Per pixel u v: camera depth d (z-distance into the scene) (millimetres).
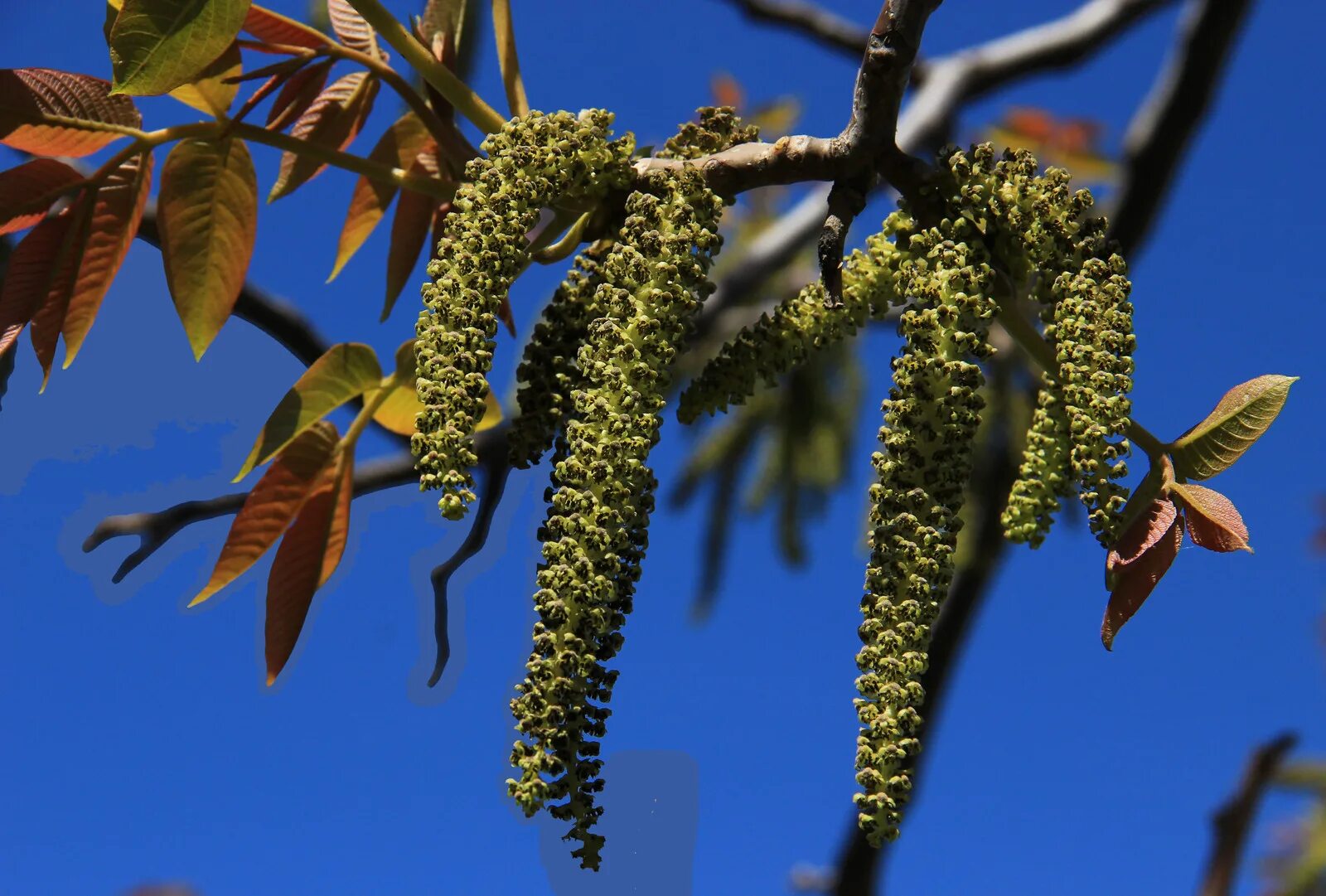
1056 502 950
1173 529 953
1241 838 1120
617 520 930
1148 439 964
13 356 1103
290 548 1038
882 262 998
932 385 940
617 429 933
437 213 1072
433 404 928
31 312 1008
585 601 925
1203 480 962
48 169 1004
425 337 933
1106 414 941
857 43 1315
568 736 925
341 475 1042
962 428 938
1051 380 955
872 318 1002
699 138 984
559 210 987
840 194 968
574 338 973
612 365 937
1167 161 1224
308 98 1047
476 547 1100
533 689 923
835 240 968
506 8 1023
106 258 1012
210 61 971
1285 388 958
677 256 944
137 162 1010
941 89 1338
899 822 922
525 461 971
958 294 945
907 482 937
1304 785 1439
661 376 938
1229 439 959
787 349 997
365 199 1071
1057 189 956
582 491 931
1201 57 1191
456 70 1064
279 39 1038
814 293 999
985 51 1357
